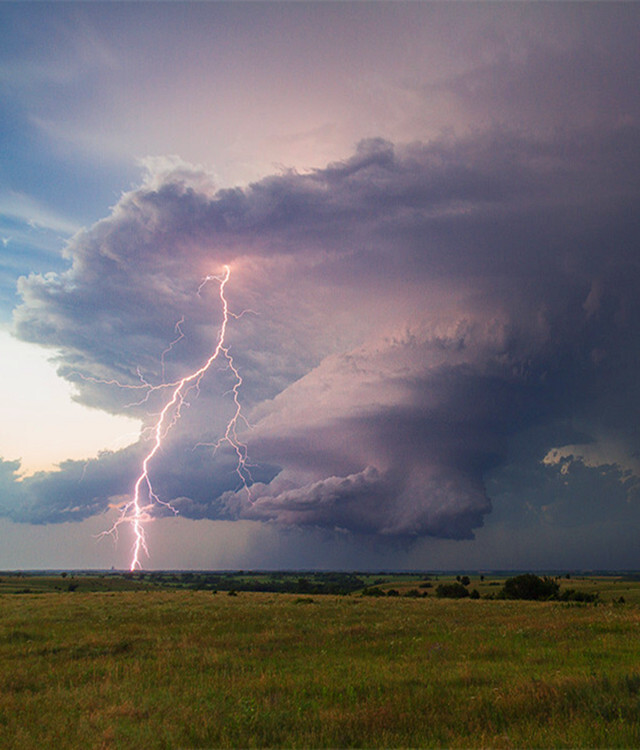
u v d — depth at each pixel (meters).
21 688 11.09
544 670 11.17
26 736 7.71
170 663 13.12
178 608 29.92
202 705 9.16
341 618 24.22
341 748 6.97
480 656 13.42
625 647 14.13
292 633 18.52
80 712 9.09
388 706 8.45
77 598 40.53
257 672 11.96
